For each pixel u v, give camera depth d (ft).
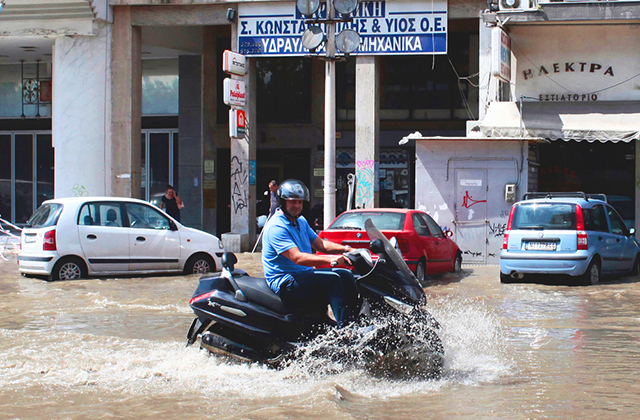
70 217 43.24
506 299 35.47
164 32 75.31
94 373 19.83
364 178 62.18
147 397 17.33
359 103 62.18
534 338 25.00
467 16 60.59
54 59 67.87
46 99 85.71
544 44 57.98
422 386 18.28
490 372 19.83
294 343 19.67
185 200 81.51
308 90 78.84
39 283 41.27
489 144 55.26
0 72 86.74
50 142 86.07
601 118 54.49
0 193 87.10
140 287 40.04
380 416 15.62
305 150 79.25
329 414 15.60
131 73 66.49
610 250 43.75
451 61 75.82
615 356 21.99
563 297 36.24
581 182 65.72
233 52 63.00
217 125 80.07
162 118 83.10
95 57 66.64
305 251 20.31
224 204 80.59
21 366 20.68
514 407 16.31
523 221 42.39
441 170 55.93
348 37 49.78
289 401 16.81
